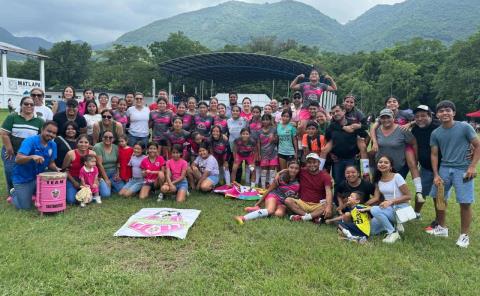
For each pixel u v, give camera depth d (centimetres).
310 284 351
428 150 533
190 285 338
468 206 469
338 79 5753
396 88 4781
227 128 808
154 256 402
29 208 560
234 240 454
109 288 329
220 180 806
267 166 758
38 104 660
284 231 486
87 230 475
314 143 645
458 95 4031
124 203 605
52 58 6331
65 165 598
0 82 3866
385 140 545
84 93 785
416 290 349
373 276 374
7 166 589
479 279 374
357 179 545
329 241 461
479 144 456
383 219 484
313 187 577
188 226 486
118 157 678
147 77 5309
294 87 863
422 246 459
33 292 316
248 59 3388
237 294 328
